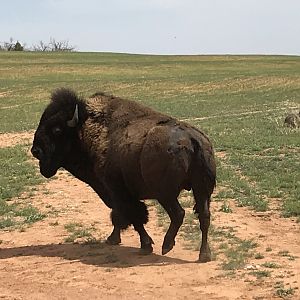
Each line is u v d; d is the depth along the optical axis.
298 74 68.75
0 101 52.81
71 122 10.54
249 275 8.44
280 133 27.36
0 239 11.83
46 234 12.09
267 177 17.02
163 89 58.66
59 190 16.86
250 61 97.62
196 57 109.38
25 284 8.66
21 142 28.25
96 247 10.81
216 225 12.05
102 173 10.21
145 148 9.39
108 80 66.94
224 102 47.59
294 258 9.38
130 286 8.25
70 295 8.00
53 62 92.56
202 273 8.68
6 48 155.25
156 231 11.87
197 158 9.27
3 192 16.33
